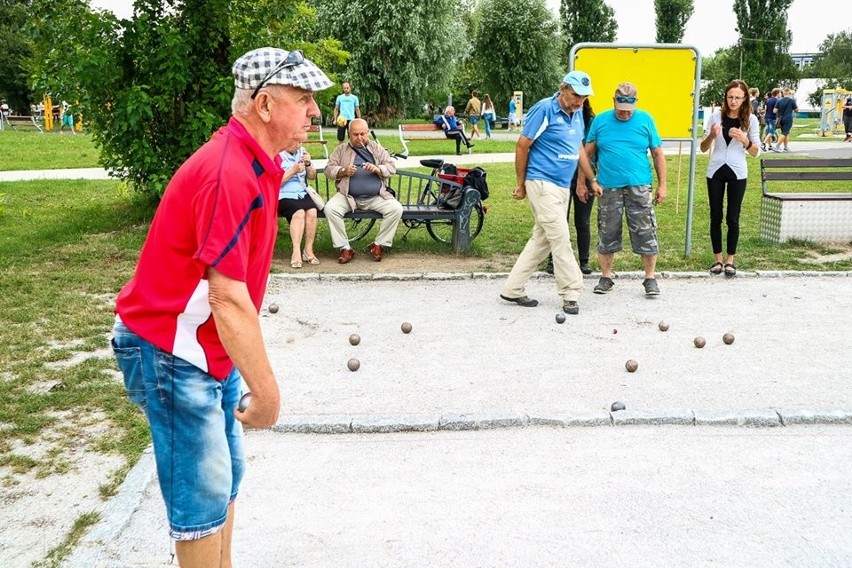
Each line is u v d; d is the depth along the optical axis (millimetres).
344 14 36906
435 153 23828
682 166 20094
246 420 2543
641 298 8062
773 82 68250
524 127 7246
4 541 3672
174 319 2514
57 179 16125
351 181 9555
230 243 2406
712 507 3963
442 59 38844
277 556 3570
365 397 5352
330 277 8773
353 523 3840
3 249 9633
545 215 7273
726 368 5926
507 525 3807
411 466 4426
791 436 4797
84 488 4156
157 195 10883
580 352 6316
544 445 4680
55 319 7008
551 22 51875
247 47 10523
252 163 2525
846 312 7496
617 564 3486
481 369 5914
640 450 4602
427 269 9305
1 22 42125
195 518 2629
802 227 10609
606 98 9508
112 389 5414
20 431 4781
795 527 3783
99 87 10273
